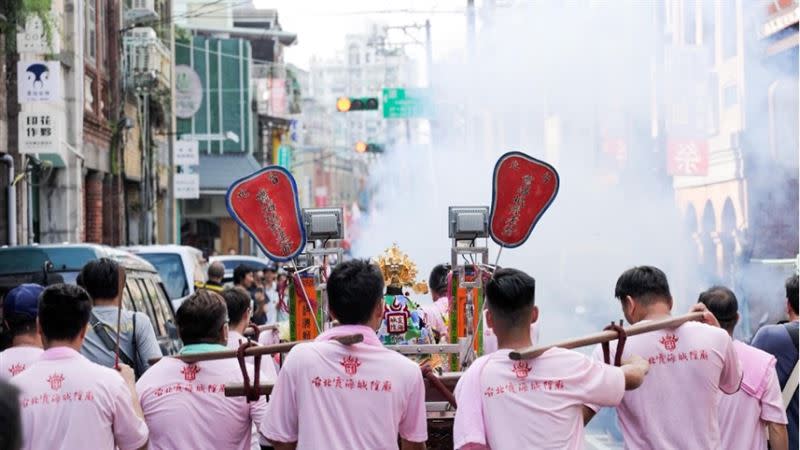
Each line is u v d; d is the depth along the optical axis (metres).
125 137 31.70
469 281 7.34
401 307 7.73
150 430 6.04
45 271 10.20
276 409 5.54
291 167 68.88
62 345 5.64
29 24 18.81
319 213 7.50
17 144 20.03
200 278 19.31
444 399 6.74
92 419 5.53
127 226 33.88
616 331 5.62
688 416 5.84
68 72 24.75
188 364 6.07
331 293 5.61
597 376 5.32
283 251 7.11
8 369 6.18
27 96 18.91
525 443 5.20
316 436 5.42
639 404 5.86
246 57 50.56
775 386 6.46
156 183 36.91
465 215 7.29
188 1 60.00
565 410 5.23
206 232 53.16
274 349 5.79
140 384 6.08
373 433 5.44
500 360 5.31
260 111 58.31
